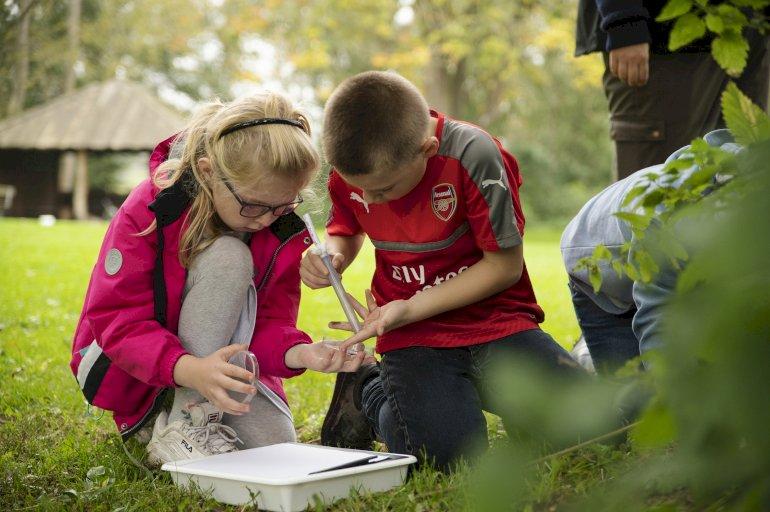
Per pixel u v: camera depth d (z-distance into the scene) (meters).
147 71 29.59
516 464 0.72
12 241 10.84
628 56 2.88
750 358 0.75
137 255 2.13
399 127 2.01
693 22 1.21
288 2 20.80
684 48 2.92
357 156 2.00
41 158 22.52
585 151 26.86
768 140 0.89
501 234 2.18
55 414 2.70
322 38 20.95
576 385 0.73
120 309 2.13
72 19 23.42
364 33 21.12
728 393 0.75
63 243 10.74
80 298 5.68
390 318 2.13
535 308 2.35
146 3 25.86
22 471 2.10
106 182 26.20
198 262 2.17
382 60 20.20
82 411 2.73
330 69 24.62
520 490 0.72
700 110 3.03
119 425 2.28
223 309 2.16
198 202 2.14
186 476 1.90
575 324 4.74
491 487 0.71
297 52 21.22
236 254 2.17
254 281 2.33
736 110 1.22
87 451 2.27
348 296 2.27
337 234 2.45
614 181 3.23
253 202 2.09
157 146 2.33
